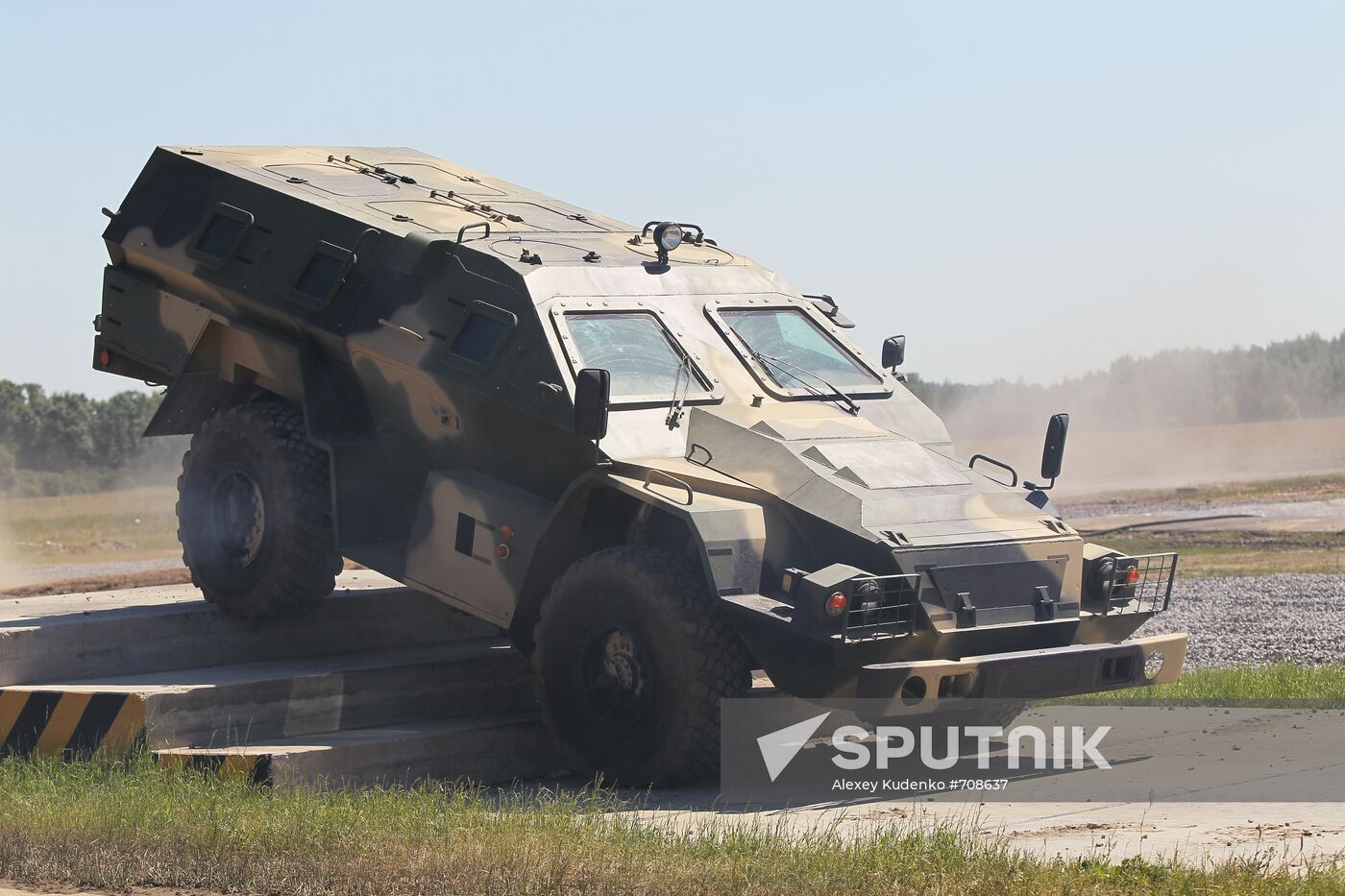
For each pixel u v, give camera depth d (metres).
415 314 23.81
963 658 20.47
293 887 15.33
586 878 14.66
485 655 25.61
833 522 20.39
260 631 26.44
